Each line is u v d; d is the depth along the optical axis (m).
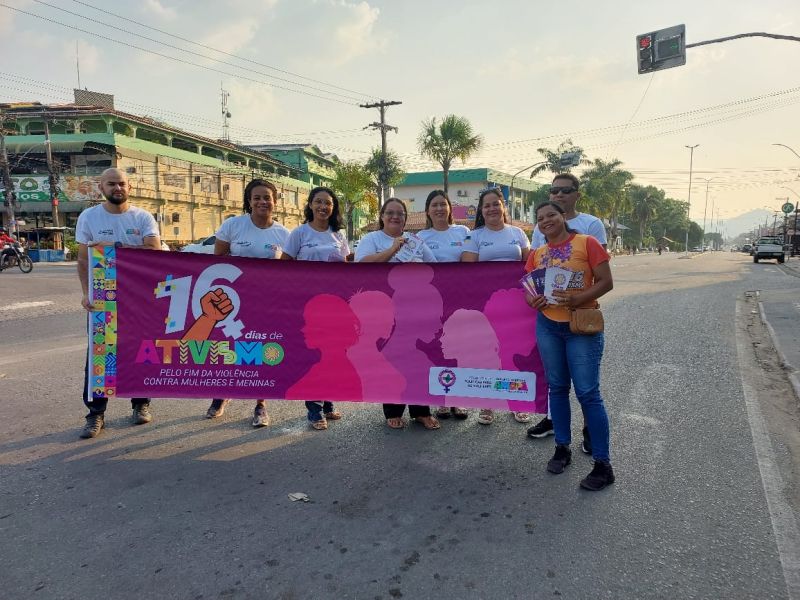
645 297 13.16
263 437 4.04
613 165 56.78
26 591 2.25
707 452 3.71
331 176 62.78
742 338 7.81
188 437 4.02
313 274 4.06
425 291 4.06
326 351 4.10
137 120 38.59
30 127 38.19
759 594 2.23
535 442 3.97
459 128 28.41
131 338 4.00
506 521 2.81
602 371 5.92
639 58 14.45
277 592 2.25
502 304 4.00
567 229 3.39
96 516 2.87
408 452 3.77
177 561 2.47
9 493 3.11
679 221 115.19
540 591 2.25
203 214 43.03
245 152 48.06
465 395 4.08
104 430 4.15
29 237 36.84
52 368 6.00
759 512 2.89
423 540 2.64
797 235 52.66
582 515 2.88
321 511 2.92
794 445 3.84
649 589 2.26
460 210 39.66
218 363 4.06
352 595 2.23
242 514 2.89
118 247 3.96
